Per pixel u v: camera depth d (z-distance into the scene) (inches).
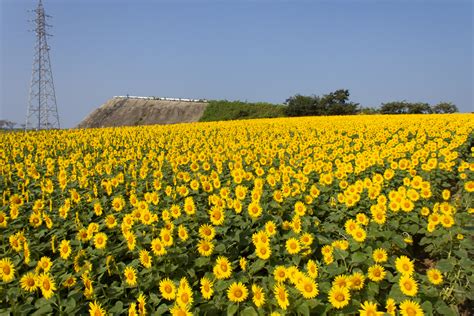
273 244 240.7
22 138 1039.6
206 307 186.4
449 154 506.0
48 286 195.0
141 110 3302.2
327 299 181.6
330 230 276.1
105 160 713.0
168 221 259.1
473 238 253.8
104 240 246.8
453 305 198.2
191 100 3326.8
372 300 184.4
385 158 543.2
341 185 380.8
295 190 344.8
